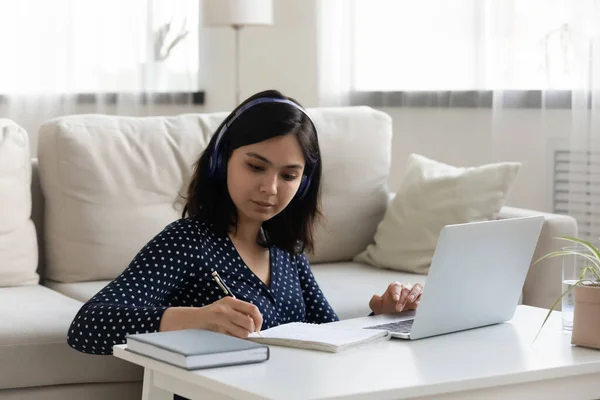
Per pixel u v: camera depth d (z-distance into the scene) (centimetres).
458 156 414
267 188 172
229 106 500
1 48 431
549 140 370
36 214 279
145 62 469
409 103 434
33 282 264
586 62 350
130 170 273
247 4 437
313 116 309
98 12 453
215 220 183
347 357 148
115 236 268
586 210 352
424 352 154
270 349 152
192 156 283
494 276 173
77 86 450
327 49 458
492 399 142
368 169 312
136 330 157
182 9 477
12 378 209
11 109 436
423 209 295
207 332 149
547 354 155
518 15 377
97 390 218
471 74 404
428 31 421
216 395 135
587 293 159
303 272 205
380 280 281
